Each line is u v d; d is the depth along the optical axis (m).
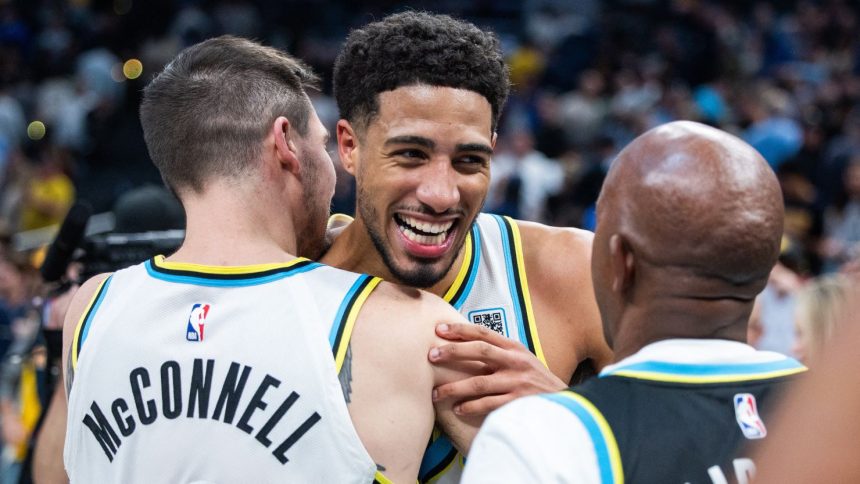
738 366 1.26
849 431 0.74
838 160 7.04
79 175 9.29
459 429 1.55
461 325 1.54
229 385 1.46
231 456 1.45
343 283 1.52
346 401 1.45
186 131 1.60
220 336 1.49
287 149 1.60
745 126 8.27
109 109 10.09
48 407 2.47
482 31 1.66
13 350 3.95
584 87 9.22
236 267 1.53
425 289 1.75
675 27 10.75
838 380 0.74
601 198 1.34
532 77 10.02
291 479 1.44
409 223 1.64
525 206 7.83
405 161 1.62
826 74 10.34
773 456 0.78
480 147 1.62
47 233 6.64
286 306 1.49
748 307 1.28
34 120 10.02
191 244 1.59
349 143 1.72
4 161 8.84
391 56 1.60
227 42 1.68
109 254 2.52
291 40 10.73
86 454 1.55
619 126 8.34
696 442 1.20
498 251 1.85
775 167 7.69
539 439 1.17
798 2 12.05
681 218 1.23
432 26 1.61
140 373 1.50
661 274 1.26
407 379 1.49
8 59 10.47
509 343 1.54
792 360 1.30
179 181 1.63
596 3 11.45
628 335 1.32
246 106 1.59
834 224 6.72
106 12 11.75
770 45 11.01
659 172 1.26
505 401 1.51
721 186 1.24
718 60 10.34
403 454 1.47
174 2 11.16
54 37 10.98
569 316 1.82
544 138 8.84
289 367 1.45
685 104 8.49
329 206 1.73
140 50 10.95
